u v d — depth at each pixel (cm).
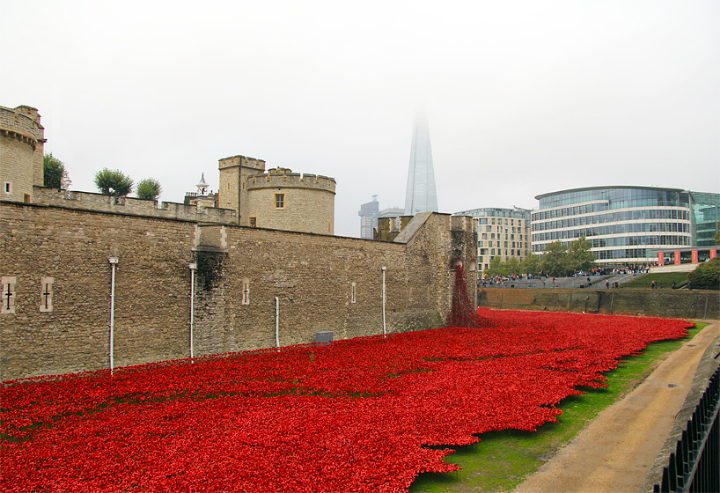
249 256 3011
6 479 1116
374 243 4041
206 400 1841
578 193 14262
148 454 1277
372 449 1337
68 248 2183
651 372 2603
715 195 13662
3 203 1986
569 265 11000
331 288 3609
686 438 930
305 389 2066
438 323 4703
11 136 2902
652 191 12719
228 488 1085
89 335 2233
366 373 2375
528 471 1328
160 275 2539
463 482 1254
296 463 1224
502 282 10062
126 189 6644
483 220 17312
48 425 1508
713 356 2641
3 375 1955
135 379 2097
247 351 2889
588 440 1573
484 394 1958
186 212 4362
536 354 2989
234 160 4844
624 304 6153
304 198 4638
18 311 2011
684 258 9562
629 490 1205
